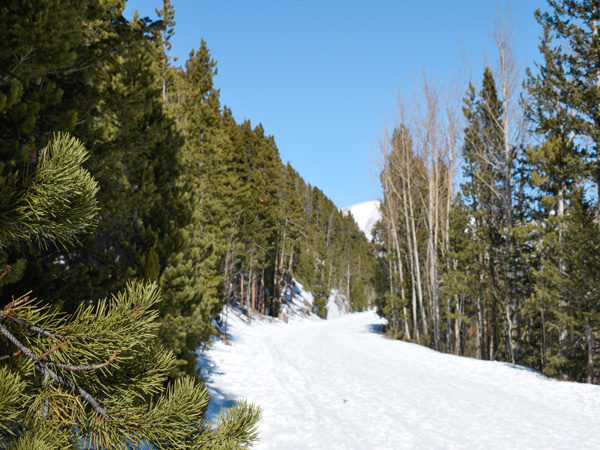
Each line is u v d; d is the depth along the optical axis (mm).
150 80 6469
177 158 8914
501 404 9758
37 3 3566
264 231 41125
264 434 7066
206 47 23109
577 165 14375
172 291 7266
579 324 13062
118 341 1166
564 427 7852
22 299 1217
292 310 55219
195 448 1395
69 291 4523
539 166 15656
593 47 14617
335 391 11086
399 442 6965
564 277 14320
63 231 1179
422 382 12508
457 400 10164
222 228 24266
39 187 1079
